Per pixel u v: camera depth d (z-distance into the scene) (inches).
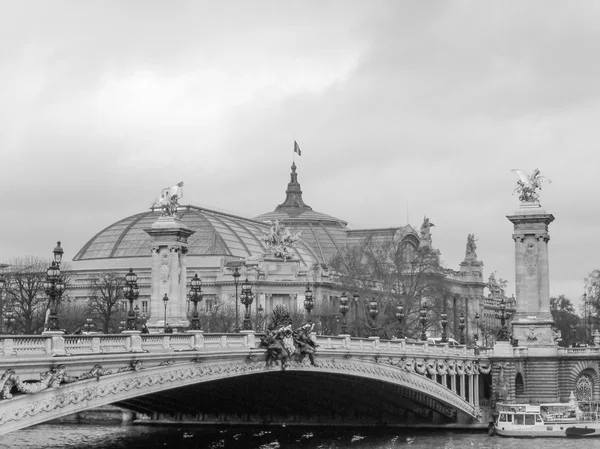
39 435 4493.1
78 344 2477.9
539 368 5349.4
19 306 6481.3
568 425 4756.4
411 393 4704.7
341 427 4923.7
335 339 3892.7
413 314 7377.0
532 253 5610.2
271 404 4584.2
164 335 2856.8
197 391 3873.0
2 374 2190.0
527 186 5664.4
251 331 3366.1
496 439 4635.8
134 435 4463.6
